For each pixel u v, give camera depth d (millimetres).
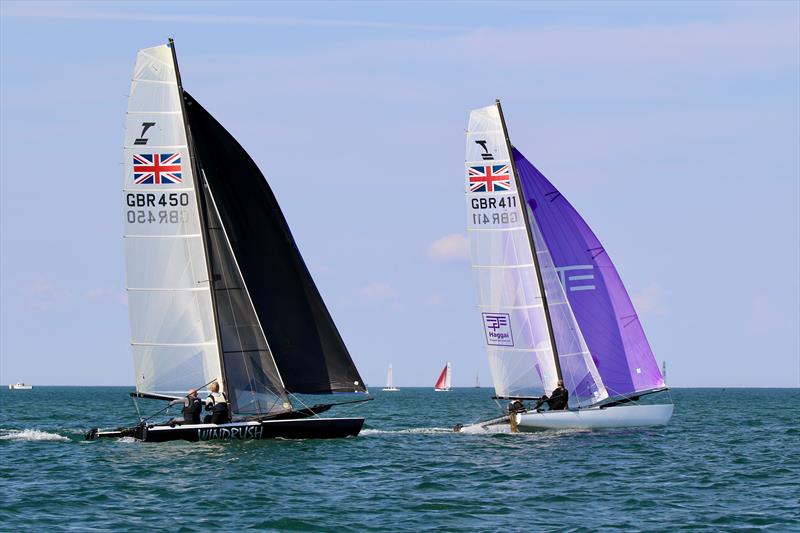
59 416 150000
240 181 81938
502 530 47031
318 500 54281
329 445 77062
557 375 88812
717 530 47438
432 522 48781
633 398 91688
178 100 76125
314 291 82875
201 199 77500
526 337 88812
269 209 82625
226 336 77938
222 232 78688
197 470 64000
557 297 90000
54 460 69438
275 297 82375
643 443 82875
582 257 91062
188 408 75875
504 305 89125
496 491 57812
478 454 74125
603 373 91062
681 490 58875
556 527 47844
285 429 77438
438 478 62312
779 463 72062
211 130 81312
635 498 55875
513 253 88875
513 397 89938
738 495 57312
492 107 88812
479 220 89500
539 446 79375
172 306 76312
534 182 90375
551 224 90438
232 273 78500
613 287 91688
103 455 71250
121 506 52344
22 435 88688
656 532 46906
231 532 46312
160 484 58906
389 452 74562
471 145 89500
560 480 62125
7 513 50438
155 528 47031
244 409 77938
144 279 76188
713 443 86312
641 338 92062
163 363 76562
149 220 76062
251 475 62219
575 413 87750
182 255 76500
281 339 82312
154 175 76000
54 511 51062
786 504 54438
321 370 82812
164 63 76062
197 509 51594
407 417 147375
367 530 46969
